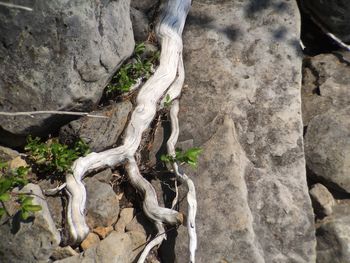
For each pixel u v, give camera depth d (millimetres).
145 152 2213
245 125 2256
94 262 1968
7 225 1970
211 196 2102
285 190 2158
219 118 2248
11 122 2082
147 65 2311
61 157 2082
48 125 2121
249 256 2021
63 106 2088
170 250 2049
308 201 2150
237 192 2100
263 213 2121
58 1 2031
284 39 2424
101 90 2160
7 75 2057
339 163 2244
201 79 2342
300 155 2221
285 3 2510
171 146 2164
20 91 2062
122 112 2203
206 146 2182
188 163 2125
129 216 2102
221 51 2396
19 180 2018
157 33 2379
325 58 2529
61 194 2066
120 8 2189
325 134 2293
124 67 2271
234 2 2510
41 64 2059
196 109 2277
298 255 2080
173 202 2100
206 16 2477
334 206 2234
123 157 2146
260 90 2314
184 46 2422
